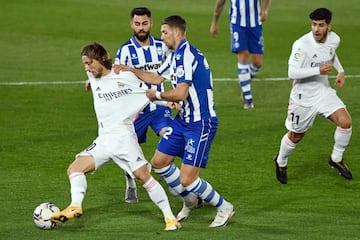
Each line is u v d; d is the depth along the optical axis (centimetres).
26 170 2589
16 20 5184
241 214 2181
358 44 4703
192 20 5334
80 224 2083
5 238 1947
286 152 2466
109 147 2028
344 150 2603
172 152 2098
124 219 2134
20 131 3050
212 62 4219
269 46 4631
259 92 3659
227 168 2634
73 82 3788
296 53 2392
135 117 2225
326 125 3142
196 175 2025
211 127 2033
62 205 2245
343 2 6041
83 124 3158
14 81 3788
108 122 2042
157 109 2391
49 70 4006
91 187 2438
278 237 1939
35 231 2009
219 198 2044
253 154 2780
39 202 2272
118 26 5091
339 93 3638
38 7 5619
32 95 3569
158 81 2072
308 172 2612
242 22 3359
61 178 2506
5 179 2491
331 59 2416
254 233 1980
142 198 2344
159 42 2433
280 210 2223
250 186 2469
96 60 2003
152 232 1995
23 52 4378
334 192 2412
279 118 3241
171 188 2162
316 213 2192
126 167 2039
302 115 2438
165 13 5541
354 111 3347
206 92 2022
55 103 3453
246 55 3378
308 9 5775
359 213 2194
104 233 1988
